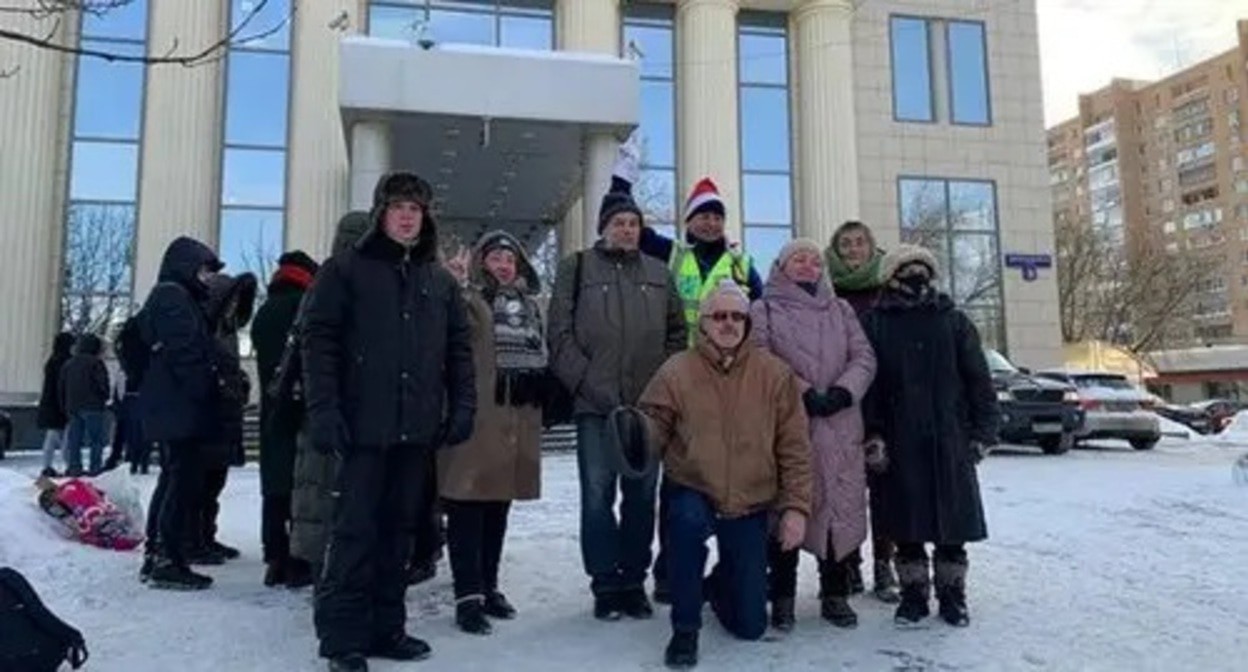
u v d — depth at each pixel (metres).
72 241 18.73
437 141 15.84
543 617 4.65
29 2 16.83
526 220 21.55
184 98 18.77
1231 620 4.63
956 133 23.84
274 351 5.25
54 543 6.07
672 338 4.79
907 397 4.51
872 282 5.18
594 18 20.77
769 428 4.23
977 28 24.39
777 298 4.68
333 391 3.79
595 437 4.59
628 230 4.73
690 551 4.01
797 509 4.16
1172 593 5.15
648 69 21.84
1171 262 52.34
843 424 4.50
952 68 24.11
